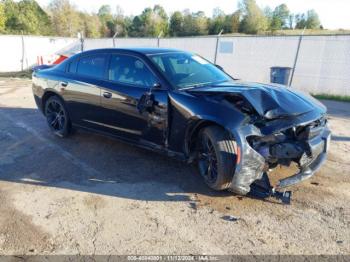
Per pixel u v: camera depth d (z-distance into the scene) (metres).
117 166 4.64
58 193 3.90
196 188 3.96
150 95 4.11
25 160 4.89
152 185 4.05
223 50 13.89
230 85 4.07
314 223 3.24
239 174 3.39
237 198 3.72
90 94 4.96
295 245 2.92
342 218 3.32
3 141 5.75
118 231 3.16
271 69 10.84
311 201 3.64
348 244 2.92
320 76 11.62
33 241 3.02
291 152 3.42
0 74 17.61
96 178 4.28
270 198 3.70
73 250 2.89
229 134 3.45
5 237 3.07
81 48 18.91
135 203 3.65
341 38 10.91
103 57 4.94
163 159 4.84
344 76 11.10
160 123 4.09
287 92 3.88
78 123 5.43
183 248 2.90
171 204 3.62
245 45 13.23
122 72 4.61
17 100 9.55
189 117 3.72
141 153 5.09
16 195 3.85
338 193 3.82
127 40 16.92
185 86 4.11
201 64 4.80
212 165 3.73
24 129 6.50
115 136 4.84
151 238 3.04
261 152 3.42
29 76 16.70
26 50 19.78
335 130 6.53
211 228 3.18
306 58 11.83
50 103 5.95
